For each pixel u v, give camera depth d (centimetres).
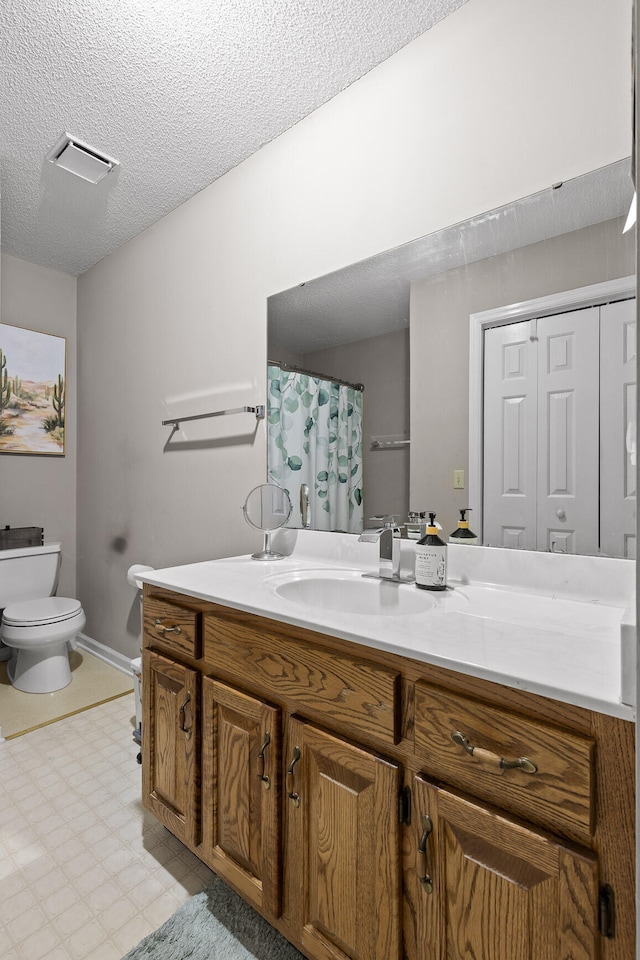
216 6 133
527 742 69
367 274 154
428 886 78
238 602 111
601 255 111
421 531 141
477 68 129
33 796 164
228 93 163
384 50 146
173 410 232
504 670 71
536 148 120
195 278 219
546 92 118
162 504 238
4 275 279
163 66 153
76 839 145
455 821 75
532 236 121
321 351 167
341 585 140
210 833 120
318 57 149
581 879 63
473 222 130
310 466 170
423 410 141
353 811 90
